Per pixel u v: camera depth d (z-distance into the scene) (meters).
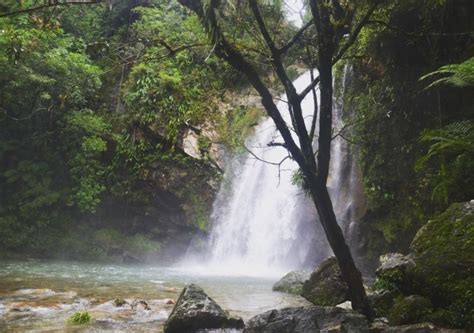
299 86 15.14
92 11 18.86
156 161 16.42
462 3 9.62
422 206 10.84
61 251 15.65
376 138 12.29
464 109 10.51
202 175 16.11
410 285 5.38
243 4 5.41
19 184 16.88
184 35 8.51
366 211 12.15
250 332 5.03
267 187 15.20
